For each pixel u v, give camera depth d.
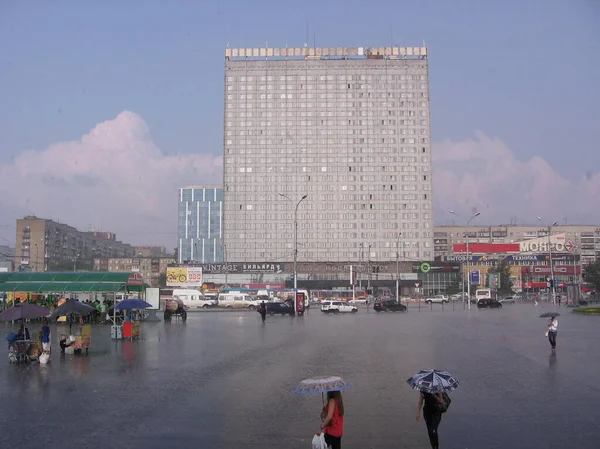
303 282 150.12
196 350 27.14
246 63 159.38
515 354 24.56
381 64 159.50
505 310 74.19
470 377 18.14
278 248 155.25
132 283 50.91
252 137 157.62
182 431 11.41
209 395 15.34
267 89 158.62
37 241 158.88
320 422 12.14
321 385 8.66
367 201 156.75
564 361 22.12
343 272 151.00
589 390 15.77
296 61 159.38
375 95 158.88
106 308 50.06
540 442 10.50
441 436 10.95
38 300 56.25
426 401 9.82
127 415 12.89
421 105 158.75
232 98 158.62
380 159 157.62
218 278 148.00
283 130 157.88
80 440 10.77
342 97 158.75
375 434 11.16
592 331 37.59
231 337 34.69
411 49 161.62
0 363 22.44
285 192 156.50
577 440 10.60
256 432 11.32
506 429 11.46
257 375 18.95
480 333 36.38
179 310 51.91
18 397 15.16
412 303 111.69
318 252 155.38
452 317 57.41
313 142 157.75
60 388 16.56
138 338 33.88
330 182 157.25
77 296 61.03
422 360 22.59
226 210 156.25
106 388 16.52
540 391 15.65
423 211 156.50
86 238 196.38
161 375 19.05
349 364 21.58
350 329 40.84
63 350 25.03
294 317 60.69
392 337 33.75
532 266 148.25
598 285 103.12
